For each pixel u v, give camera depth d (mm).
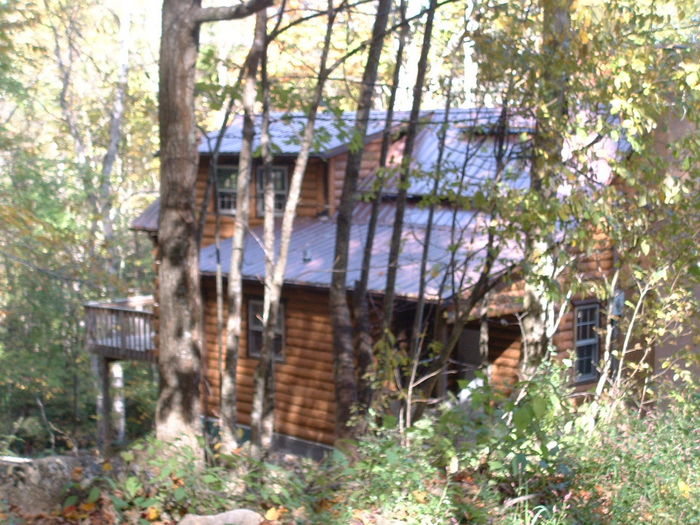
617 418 9891
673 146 10508
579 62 10359
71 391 25438
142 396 26297
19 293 24438
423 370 16062
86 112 31500
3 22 17484
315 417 18797
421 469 6941
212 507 6262
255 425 10664
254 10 9086
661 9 10820
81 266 21031
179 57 9516
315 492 6992
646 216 11031
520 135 10633
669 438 8992
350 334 13469
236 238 10719
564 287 10719
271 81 11859
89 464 6609
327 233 19953
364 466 6887
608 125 10344
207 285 20250
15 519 5582
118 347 21047
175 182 9602
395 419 7445
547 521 6621
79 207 22953
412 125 12055
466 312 11312
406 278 16188
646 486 7688
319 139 11070
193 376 9617
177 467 6332
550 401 6789
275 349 19516
